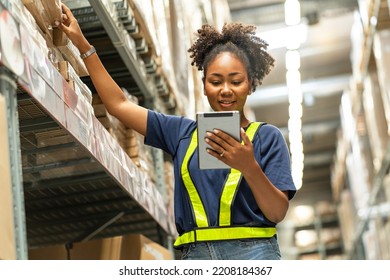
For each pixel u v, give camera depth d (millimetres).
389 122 8922
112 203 5051
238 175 2961
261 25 14062
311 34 15055
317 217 21453
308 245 21359
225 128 2779
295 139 17781
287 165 3016
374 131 10328
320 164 21250
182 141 3133
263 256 2906
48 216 5172
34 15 3207
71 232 5637
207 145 2820
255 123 3104
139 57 5211
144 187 4746
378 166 10547
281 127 18938
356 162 13820
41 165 4008
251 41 3287
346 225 17109
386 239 10477
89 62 3332
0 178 2438
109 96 3318
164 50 5699
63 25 3340
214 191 2959
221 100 3049
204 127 2793
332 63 16406
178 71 6324
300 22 13805
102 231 5801
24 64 2686
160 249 4852
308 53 15859
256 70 3318
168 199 5770
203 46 3260
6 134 2527
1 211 2418
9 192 2502
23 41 2727
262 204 2873
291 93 15633
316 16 13398
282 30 14227
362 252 15656
